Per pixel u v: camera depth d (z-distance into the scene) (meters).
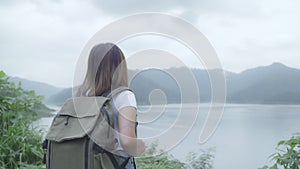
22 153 3.27
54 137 1.45
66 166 1.41
